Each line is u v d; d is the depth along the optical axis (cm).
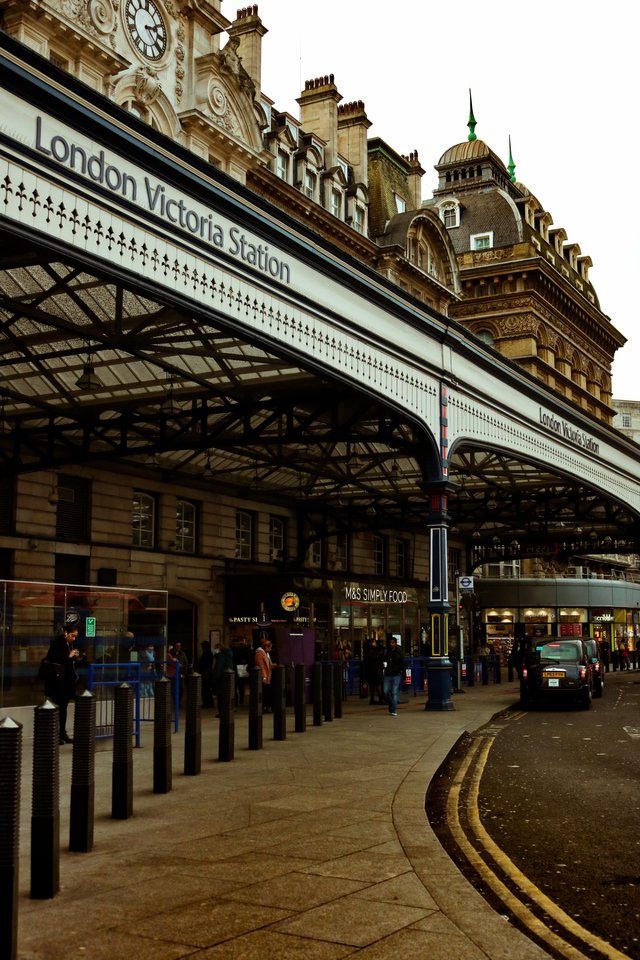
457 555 5138
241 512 3488
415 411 2200
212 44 2920
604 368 7219
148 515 3022
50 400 2281
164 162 1355
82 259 1230
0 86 1122
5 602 1434
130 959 509
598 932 589
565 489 4162
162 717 1055
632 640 6138
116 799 900
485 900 622
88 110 1224
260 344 1625
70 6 2320
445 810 986
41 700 1479
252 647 2667
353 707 2477
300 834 822
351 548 4175
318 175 3834
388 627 3469
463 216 6419
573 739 1686
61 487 2692
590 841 843
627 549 5012
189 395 2164
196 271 1444
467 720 2008
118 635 1653
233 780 1136
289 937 543
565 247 7050
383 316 2056
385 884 655
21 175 1147
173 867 707
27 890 651
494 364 2659
